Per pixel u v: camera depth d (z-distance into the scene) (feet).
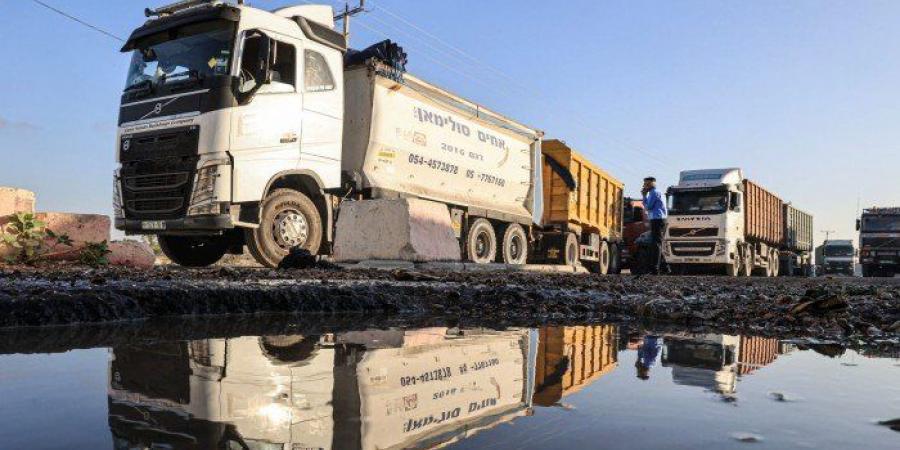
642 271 46.55
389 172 31.65
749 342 8.71
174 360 5.99
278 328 9.30
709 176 64.34
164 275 16.65
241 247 29.63
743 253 67.67
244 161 23.82
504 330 9.67
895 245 88.74
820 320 11.51
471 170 38.22
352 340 7.91
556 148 48.24
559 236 47.88
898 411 4.11
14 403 3.96
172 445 2.98
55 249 25.43
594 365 6.17
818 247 129.59
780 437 3.35
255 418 3.58
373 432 3.31
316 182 26.94
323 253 28.35
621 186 61.77
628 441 3.22
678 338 8.99
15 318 8.96
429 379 5.12
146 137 24.71
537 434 3.33
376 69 29.81
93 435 3.15
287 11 26.61
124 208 25.29
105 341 7.50
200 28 24.59
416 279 20.01
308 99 26.27
